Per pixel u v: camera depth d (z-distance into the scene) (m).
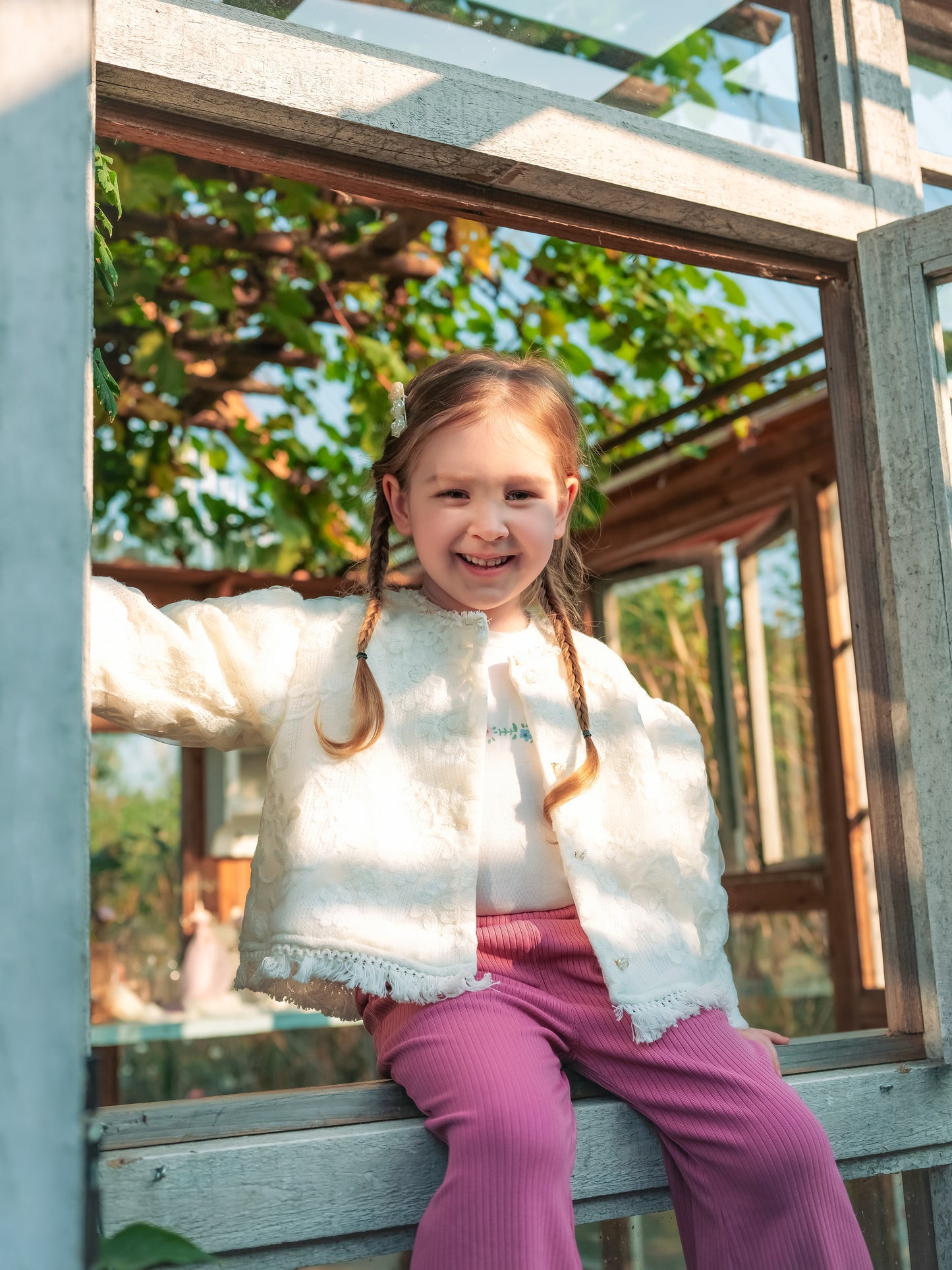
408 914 1.22
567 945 1.28
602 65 1.60
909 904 1.63
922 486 1.63
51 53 0.67
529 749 1.38
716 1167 1.18
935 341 1.67
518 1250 1.00
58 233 0.67
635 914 1.32
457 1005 1.19
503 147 1.43
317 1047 4.83
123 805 5.49
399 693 1.34
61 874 0.63
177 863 5.42
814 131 1.79
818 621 3.84
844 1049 1.51
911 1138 1.47
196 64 1.25
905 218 1.73
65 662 0.64
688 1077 1.21
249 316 3.50
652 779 1.41
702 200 1.57
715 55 1.71
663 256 1.68
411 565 1.55
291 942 1.16
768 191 1.64
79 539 0.66
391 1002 1.26
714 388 3.53
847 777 3.73
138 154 2.62
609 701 1.46
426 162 1.43
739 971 4.18
